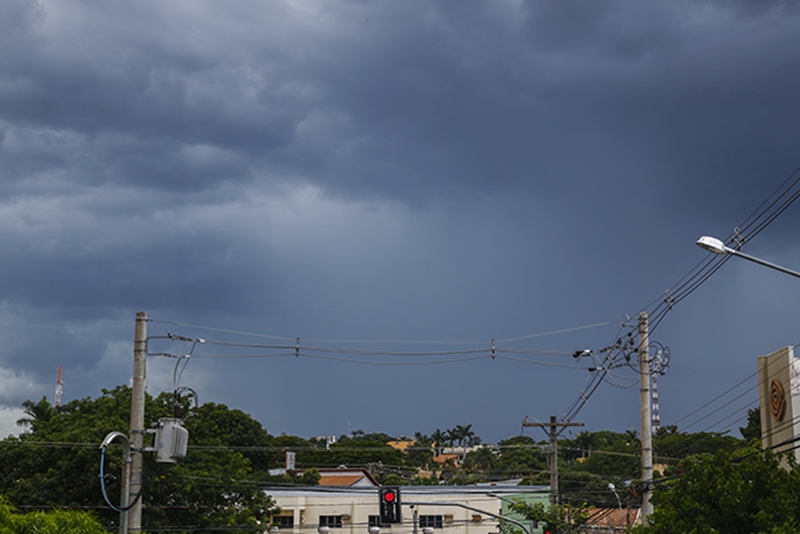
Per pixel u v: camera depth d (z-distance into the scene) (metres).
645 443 33.78
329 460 116.44
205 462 54.88
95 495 47.88
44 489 46.53
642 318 34.38
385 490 40.31
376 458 118.19
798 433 35.34
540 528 62.44
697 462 28.34
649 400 34.09
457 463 167.12
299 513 70.25
